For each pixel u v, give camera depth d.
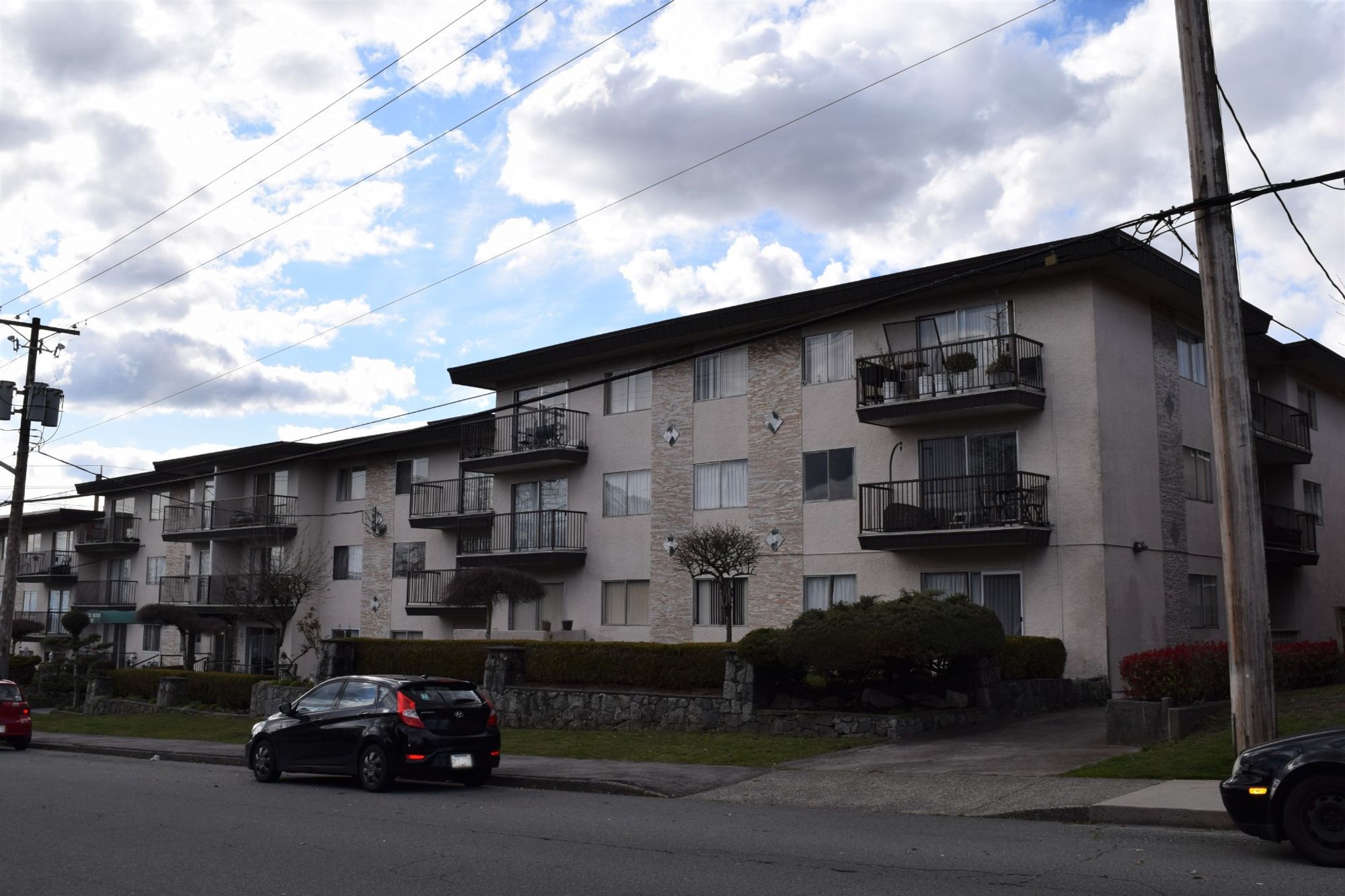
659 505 30.91
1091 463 23.73
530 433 33.59
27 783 17.05
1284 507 31.48
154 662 48.44
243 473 46.03
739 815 12.88
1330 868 8.75
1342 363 33.66
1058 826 11.48
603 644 22.98
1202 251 13.02
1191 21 13.27
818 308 27.66
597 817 12.74
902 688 20.28
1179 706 16.00
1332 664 22.48
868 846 10.36
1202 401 28.45
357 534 41.56
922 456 26.14
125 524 52.28
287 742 16.72
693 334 29.98
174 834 11.76
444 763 15.55
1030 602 24.23
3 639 32.03
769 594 28.36
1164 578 25.53
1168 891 8.06
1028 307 25.05
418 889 8.84
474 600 29.16
